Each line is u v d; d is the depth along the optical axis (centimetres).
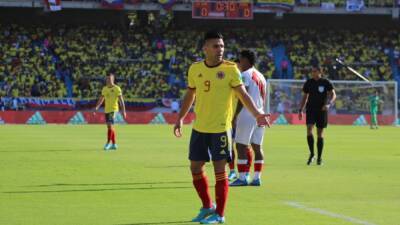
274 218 2577
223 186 2438
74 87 14138
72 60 14612
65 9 15200
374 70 15338
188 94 2527
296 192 3338
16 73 14100
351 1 14838
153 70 14750
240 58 3572
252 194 3250
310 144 4891
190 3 14675
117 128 10644
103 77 14400
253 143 3603
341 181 3838
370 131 10581
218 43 2425
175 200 3025
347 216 2631
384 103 13250
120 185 3550
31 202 2930
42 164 4716
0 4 14025
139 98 13962
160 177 3941
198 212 2694
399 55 15650
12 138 7812
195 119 2472
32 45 14762
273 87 13338
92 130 9888
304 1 14812
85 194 3195
